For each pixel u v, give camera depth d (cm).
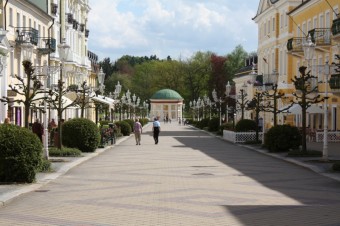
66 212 1125
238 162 2362
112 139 3762
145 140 4456
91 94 4681
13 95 3694
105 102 4825
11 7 3919
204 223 1013
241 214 1106
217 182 1645
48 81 3181
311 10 4556
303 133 2573
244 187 1534
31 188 1460
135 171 1966
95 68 9175
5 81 3600
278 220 1046
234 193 1409
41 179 1666
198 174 1869
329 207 1198
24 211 1135
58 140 2594
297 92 4122
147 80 13300
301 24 4872
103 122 4962
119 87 5575
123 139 4547
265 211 1143
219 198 1320
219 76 11900
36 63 4494
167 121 11725
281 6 5503
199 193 1404
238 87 8400
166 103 12412
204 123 7300
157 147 3506
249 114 6700
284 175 1853
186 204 1227
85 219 1049
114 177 1772
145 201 1269
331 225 1002
